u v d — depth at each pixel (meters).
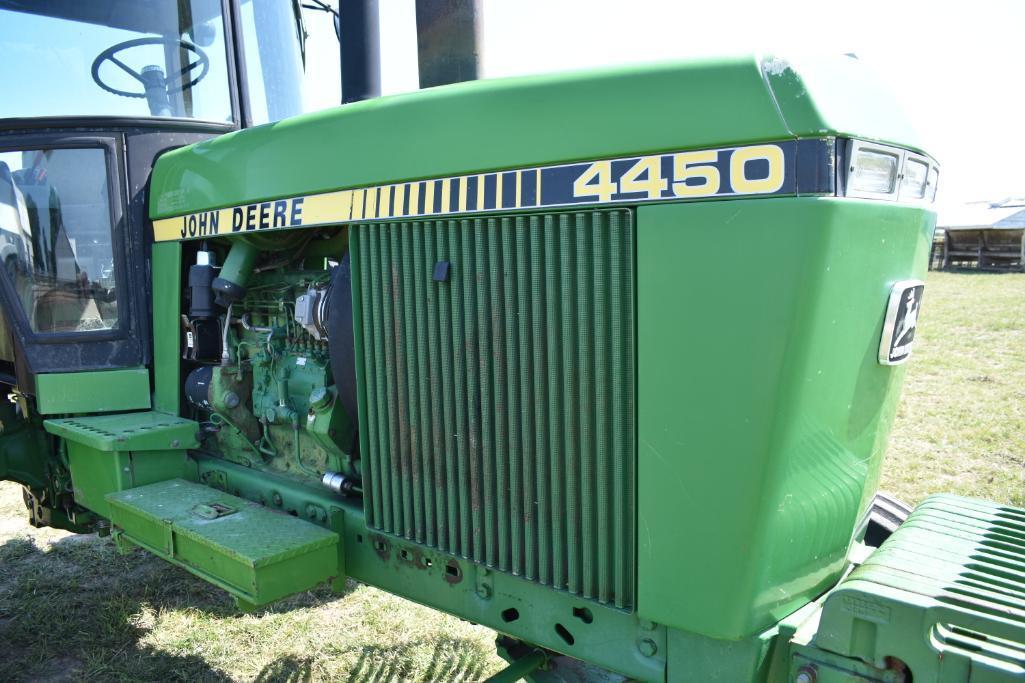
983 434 5.65
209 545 2.05
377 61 2.67
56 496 3.36
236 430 2.71
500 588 1.86
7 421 3.41
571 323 1.62
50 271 2.94
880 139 1.48
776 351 1.39
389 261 1.95
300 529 2.13
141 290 2.92
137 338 2.93
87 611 3.42
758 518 1.45
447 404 1.86
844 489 1.67
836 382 1.50
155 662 3.02
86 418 2.84
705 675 1.55
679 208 1.46
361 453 2.09
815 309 1.38
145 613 3.39
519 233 1.67
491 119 1.70
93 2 2.86
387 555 2.11
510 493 1.78
